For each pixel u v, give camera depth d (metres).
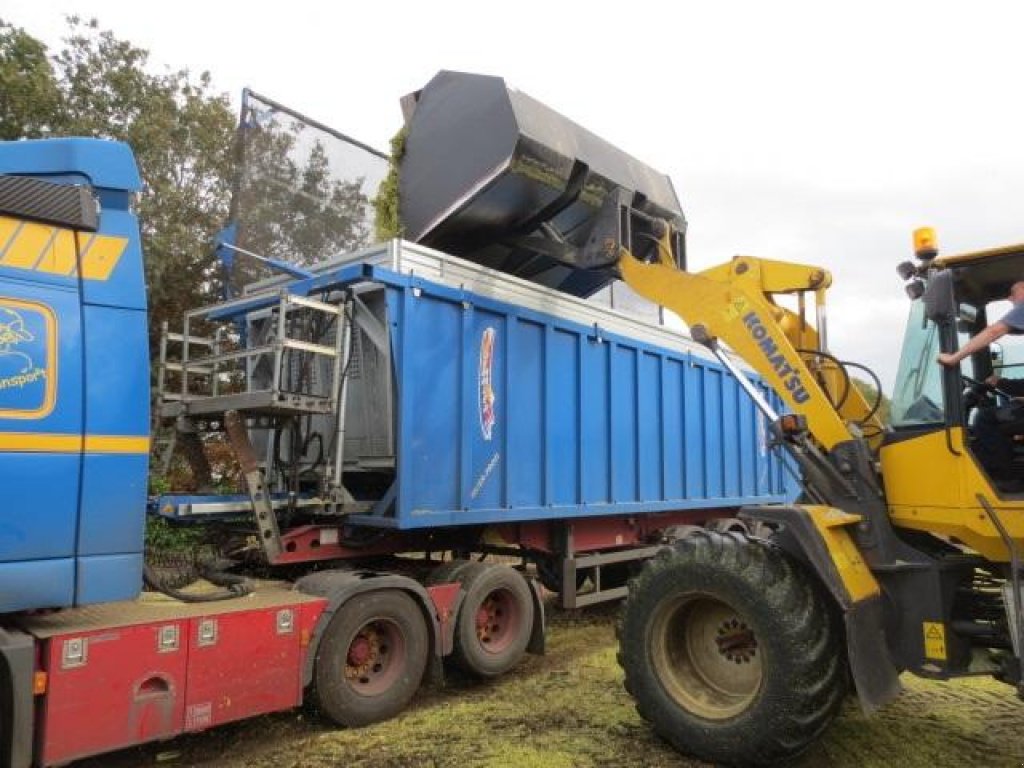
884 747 3.98
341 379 4.86
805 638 3.59
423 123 6.20
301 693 4.07
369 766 3.77
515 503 5.77
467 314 5.45
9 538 3.03
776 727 3.57
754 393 4.67
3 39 10.43
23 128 10.47
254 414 4.80
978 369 4.06
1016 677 3.53
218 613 3.74
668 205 6.77
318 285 5.01
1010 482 3.64
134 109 11.65
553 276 7.18
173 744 4.08
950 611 3.77
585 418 6.55
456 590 5.05
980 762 3.80
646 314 7.92
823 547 3.72
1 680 3.05
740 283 4.80
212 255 11.07
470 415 5.42
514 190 5.80
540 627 5.66
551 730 4.29
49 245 3.26
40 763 3.10
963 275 3.93
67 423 3.21
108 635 3.33
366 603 4.42
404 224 6.14
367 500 5.38
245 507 4.73
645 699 4.07
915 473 3.82
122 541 3.34
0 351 3.05
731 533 4.11
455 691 5.12
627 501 7.01
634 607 4.18
